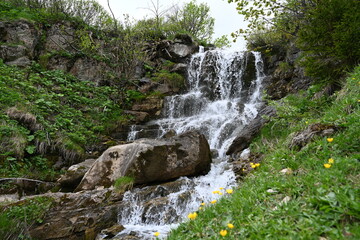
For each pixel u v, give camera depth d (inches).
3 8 401.4
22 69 338.3
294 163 106.5
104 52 442.0
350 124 108.0
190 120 350.0
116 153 196.1
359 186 68.0
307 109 184.4
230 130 296.2
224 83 439.5
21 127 236.8
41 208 150.7
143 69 466.6
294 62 343.6
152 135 323.0
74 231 143.1
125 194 166.2
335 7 161.6
